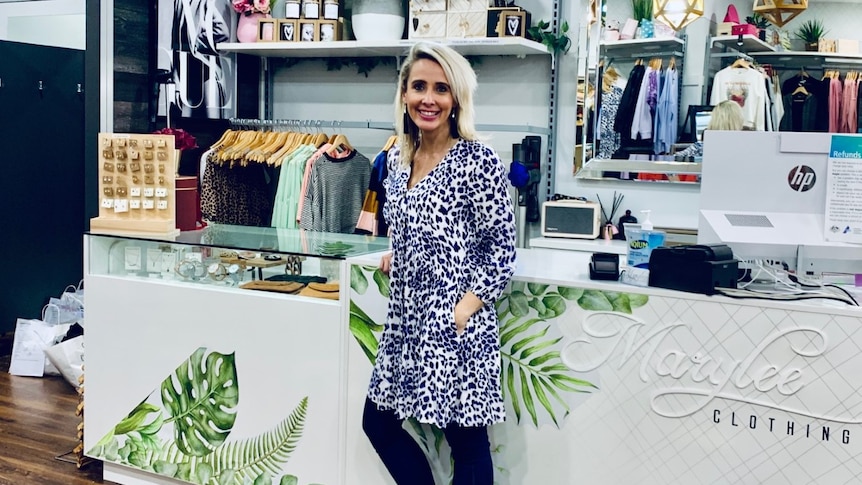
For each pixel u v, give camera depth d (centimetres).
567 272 280
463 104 245
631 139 460
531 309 269
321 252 308
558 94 477
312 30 492
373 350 291
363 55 517
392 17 475
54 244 592
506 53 472
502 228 247
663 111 454
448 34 456
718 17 446
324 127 495
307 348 304
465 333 247
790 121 447
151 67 490
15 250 567
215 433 325
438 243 246
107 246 351
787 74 445
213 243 329
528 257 325
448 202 245
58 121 584
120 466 352
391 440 271
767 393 240
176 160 382
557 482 270
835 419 234
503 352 274
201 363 326
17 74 553
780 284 259
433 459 286
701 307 246
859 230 253
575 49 472
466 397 247
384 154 432
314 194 454
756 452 243
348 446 299
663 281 252
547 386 269
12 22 589
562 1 473
